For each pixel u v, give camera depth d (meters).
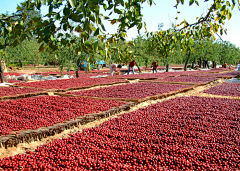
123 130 5.66
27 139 5.17
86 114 6.94
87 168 3.91
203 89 13.34
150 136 5.15
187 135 5.15
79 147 4.71
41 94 10.90
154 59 31.14
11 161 4.09
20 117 6.64
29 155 4.35
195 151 4.30
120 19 2.50
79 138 5.15
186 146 4.60
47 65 62.06
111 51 2.79
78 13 1.98
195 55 43.28
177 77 19.91
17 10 2.31
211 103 8.50
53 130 5.68
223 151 4.36
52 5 1.94
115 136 5.23
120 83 16.12
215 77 19.58
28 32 2.20
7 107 7.87
